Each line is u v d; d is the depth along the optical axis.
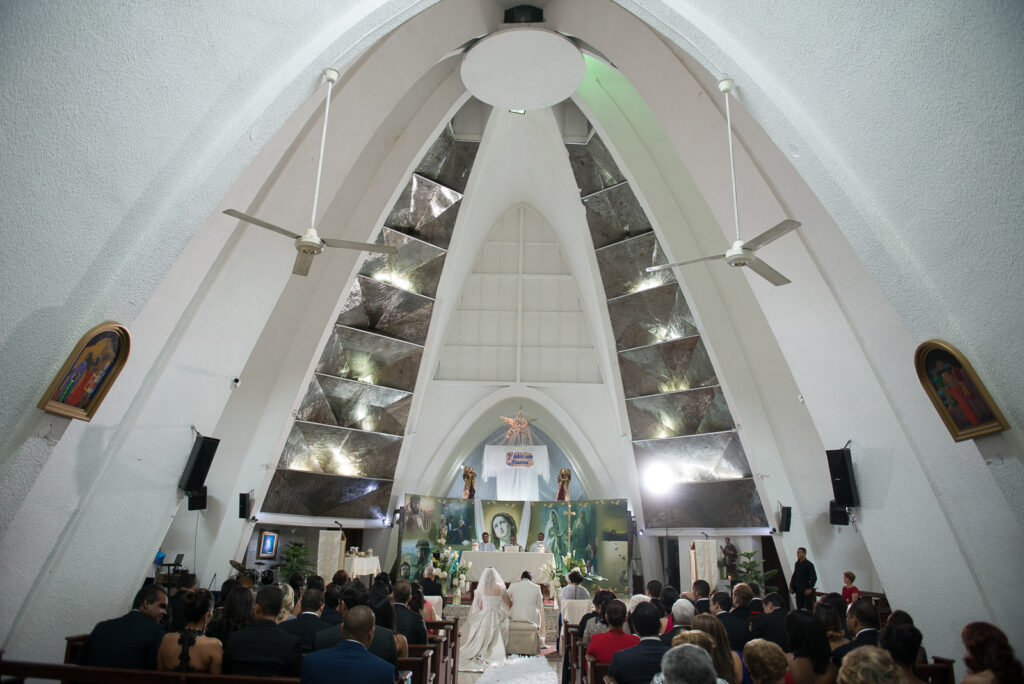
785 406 14.84
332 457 16.83
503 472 22.30
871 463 8.65
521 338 21.78
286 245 10.25
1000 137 4.97
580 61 11.92
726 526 16.44
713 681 3.06
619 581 18.89
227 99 6.19
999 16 4.53
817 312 9.05
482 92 12.90
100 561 8.11
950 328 5.89
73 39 4.88
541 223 21.94
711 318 15.38
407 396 17.94
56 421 5.90
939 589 7.81
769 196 9.37
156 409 8.59
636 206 16.59
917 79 5.33
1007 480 5.80
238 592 5.07
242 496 14.34
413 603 7.68
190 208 6.24
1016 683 3.81
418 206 16.69
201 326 9.11
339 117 10.50
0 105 4.75
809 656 4.14
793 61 6.38
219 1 5.62
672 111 11.01
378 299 16.92
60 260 5.46
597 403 21.72
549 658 11.98
